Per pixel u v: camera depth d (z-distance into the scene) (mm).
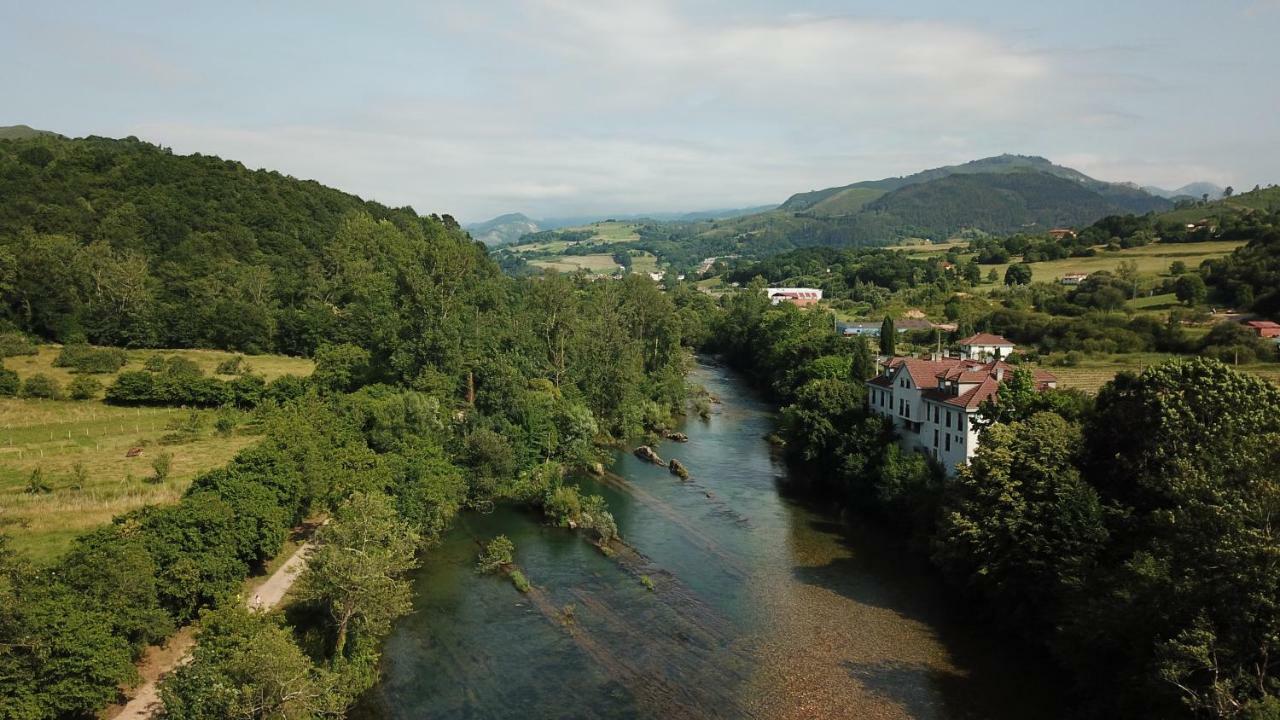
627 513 77125
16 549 51312
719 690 44969
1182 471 41406
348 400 82812
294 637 44750
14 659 33719
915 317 190750
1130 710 37688
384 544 49844
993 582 51281
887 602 56750
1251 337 109562
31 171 166375
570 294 120188
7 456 76750
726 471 92750
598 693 44531
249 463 58125
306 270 171125
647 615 54750
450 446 78875
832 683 45656
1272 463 37531
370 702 43156
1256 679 31984
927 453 74375
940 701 43719
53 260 128250
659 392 125812
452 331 93125
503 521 74250
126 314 132750
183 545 47344
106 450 81250
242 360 131125
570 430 91312
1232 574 33281
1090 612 39438
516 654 49031
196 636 38625
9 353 112688
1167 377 48906
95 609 38469
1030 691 44594
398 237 194375
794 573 62219
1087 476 50844
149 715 38312
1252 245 159000
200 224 171875
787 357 136250
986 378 69938
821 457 84312
